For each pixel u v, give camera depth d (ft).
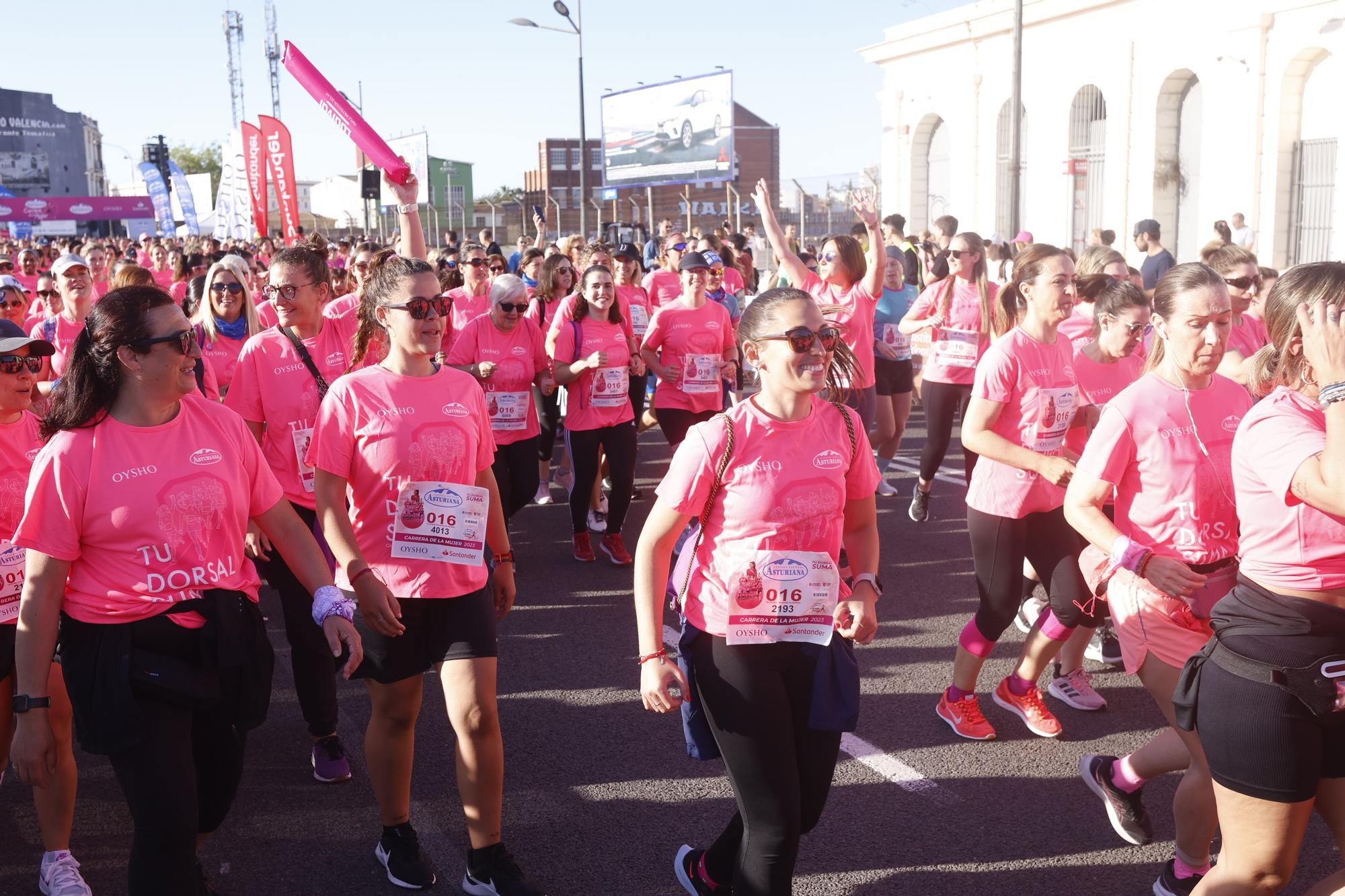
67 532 8.54
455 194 193.36
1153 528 10.58
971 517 14.11
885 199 90.53
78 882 10.98
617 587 21.56
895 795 13.07
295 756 14.53
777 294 8.82
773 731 8.72
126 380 8.73
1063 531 13.75
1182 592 9.80
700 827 12.41
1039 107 74.38
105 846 12.31
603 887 11.18
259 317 19.71
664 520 8.98
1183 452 10.41
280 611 20.95
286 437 13.88
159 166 124.88
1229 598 8.29
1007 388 13.62
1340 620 7.76
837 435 9.16
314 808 13.05
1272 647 7.86
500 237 191.01
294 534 9.78
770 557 8.81
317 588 9.66
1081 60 70.59
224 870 11.64
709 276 25.58
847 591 9.56
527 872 11.48
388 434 10.52
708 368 23.21
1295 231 59.47
